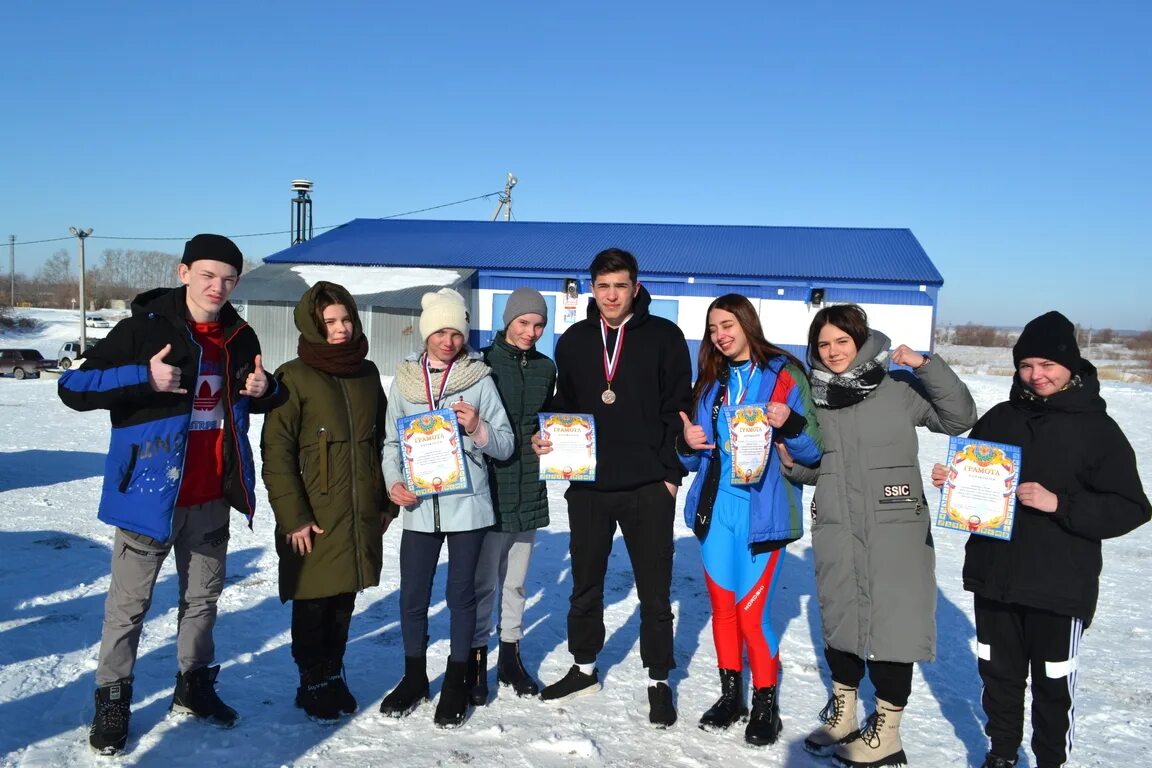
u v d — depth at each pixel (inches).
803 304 997.8
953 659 192.2
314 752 138.6
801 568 267.3
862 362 141.5
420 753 139.9
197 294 140.9
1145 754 147.4
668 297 1029.2
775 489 150.3
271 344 1029.8
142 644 180.2
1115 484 122.8
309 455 150.1
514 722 153.3
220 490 146.0
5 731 139.3
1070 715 128.4
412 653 155.5
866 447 141.2
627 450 158.4
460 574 152.6
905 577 137.9
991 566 131.2
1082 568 125.7
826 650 149.9
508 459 162.4
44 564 236.4
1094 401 127.5
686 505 163.0
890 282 979.9
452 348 155.8
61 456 438.0
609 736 149.6
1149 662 191.8
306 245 1219.9
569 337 165.5
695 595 235.3
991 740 134.9
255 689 162.1
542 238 1222.3
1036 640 129.9
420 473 150.2
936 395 136.0
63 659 169.9
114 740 133.5
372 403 156.3
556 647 192.9
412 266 1110.4
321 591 147.7
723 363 156.8
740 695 157.1
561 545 283.9
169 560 242.4
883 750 140.6
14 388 933.2
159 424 135.6
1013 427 132.4
